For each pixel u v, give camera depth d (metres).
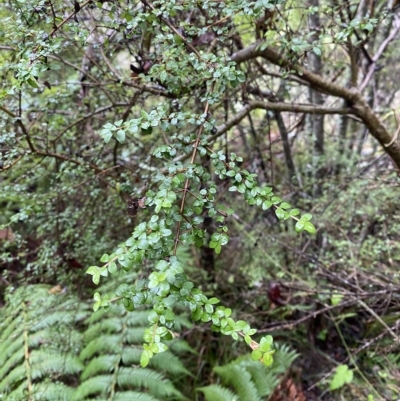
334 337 1.94
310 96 1.98
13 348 1.51
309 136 2.15
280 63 1.23
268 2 0.78
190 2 0.84
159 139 1.41
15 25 0.80
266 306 1.96
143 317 1.64
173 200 0.57
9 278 1.58
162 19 0.83
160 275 0.48
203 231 0.60
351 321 2.01
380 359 1.65
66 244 1.52
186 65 0.92
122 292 0.55
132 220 1.29
